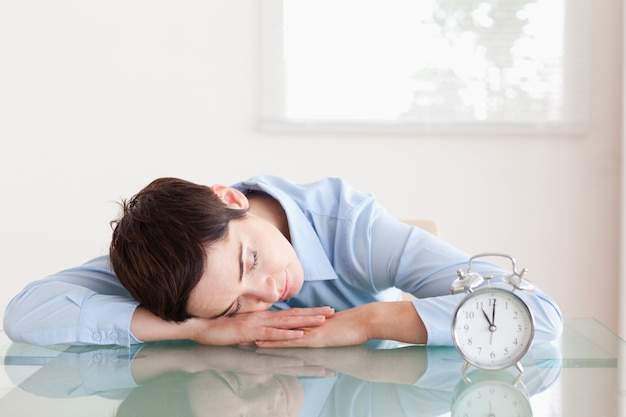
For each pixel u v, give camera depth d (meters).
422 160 3.29
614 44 3.25
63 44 3.26
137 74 3.27
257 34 3.25
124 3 3.25
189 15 3.25
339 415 0.90
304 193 1.75
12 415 0.95
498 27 3.26
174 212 1.33
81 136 3.28
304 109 3.25
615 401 0.95
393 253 1.58
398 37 3.26
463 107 3.27
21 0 3.25
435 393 0.99
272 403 0.95
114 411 0.94
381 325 1.31
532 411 0.91
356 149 3.28
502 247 3.31
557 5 3.26
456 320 1.12
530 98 3.27
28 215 3.29
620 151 3.27
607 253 3.30
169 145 3.28
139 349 1.34
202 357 1.25
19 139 3.28
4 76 3.27
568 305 3.33
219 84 3.26
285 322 1.34
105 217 3.29
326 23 3.25
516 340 1.12
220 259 1.31
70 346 1.39
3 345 1.42
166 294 1.32
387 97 3.26
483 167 3.30
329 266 1.64
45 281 1.53
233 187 1.69
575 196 3.30
